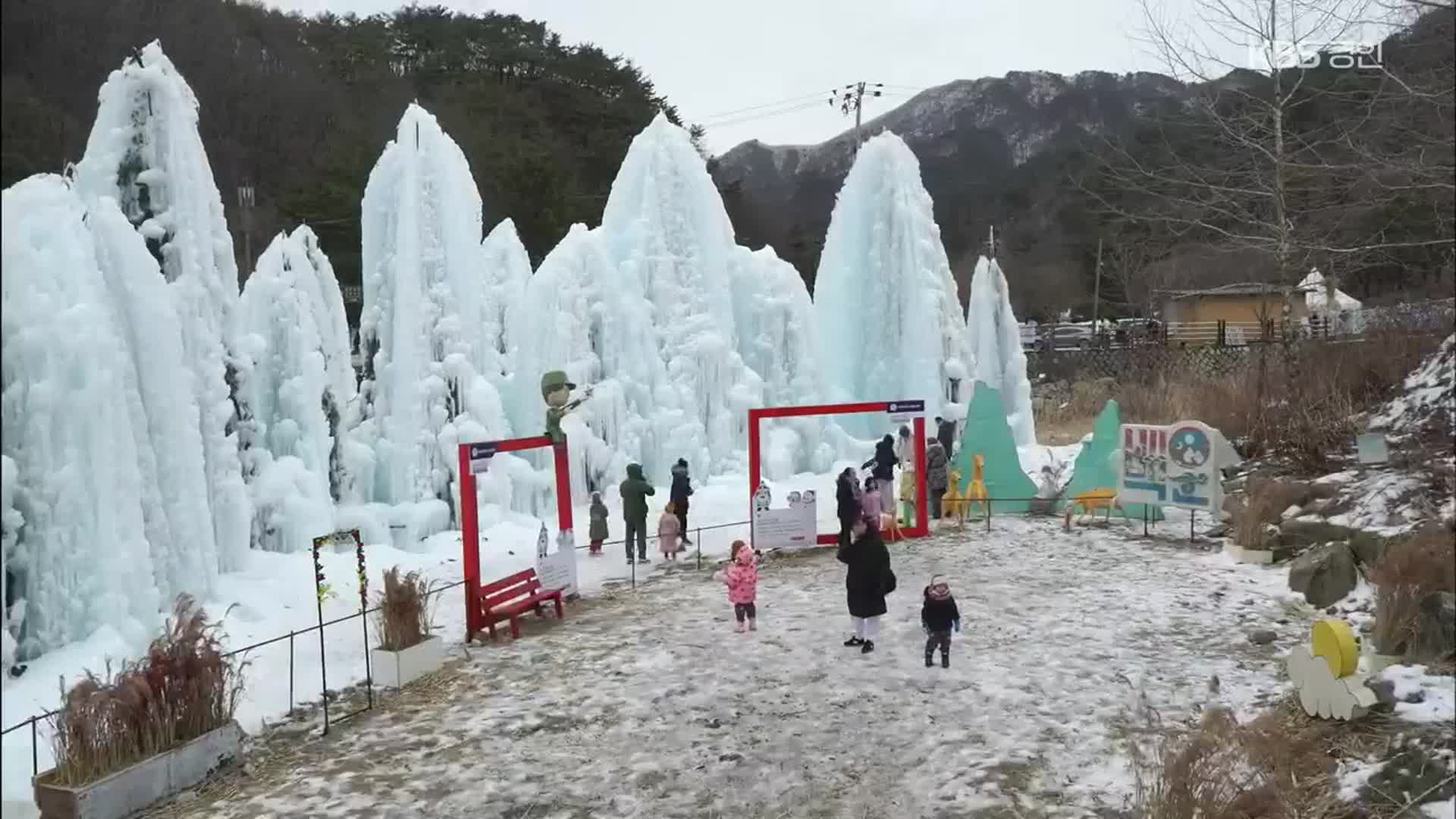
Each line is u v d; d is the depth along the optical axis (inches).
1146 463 701.9
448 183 762.8
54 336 411.2
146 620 436.5
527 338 862.5
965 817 294.0
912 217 1088.8
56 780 310.3
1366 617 452.1
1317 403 787.4
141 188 548.1
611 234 987.9
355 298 1790.1
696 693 405.7
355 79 2330.2
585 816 303.9
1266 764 290.4
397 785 329.7
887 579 454.0
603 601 567.5
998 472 815.7
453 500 727.1
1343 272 983.0
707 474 923.4
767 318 1021.2
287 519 613.9
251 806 317.4
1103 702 378.0
